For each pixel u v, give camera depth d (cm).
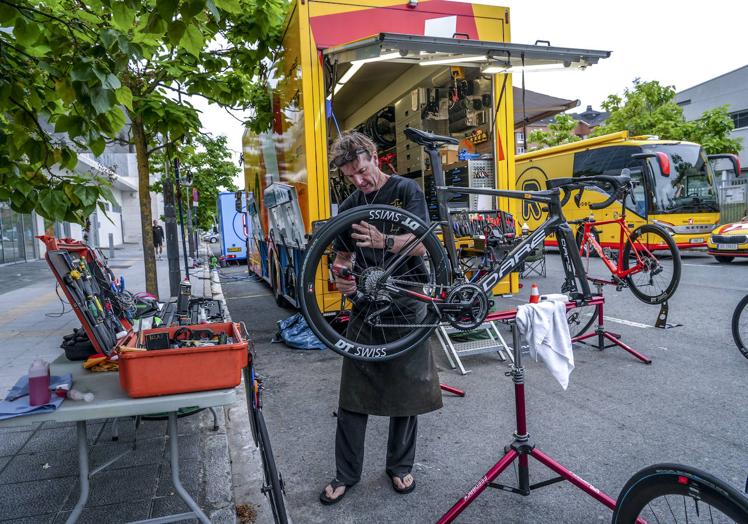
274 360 579
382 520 269
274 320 821
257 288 1260
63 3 366
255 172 1076
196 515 221
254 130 775
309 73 553
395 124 876
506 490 263
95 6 339
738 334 496
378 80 823
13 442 350
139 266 1738
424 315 270
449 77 722
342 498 289
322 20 557
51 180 286
